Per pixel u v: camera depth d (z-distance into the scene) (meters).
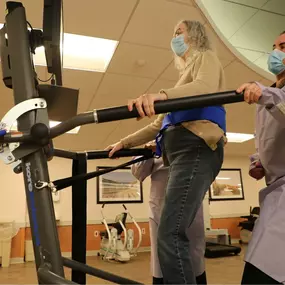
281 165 1.17
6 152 0.76
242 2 2.84
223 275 4.28
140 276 4.37
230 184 8.15
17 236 6.14
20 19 0.87
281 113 0.84
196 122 0.98
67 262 0.81
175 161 1.00
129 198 7.24
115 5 2.29
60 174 6.88
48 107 0.86
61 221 6.52
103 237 6.38
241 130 5.68
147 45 2.84
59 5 0.96
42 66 2.90
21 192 6.51
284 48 1.35
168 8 2.35
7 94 3.63
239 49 3.60
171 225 0.90
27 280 4.30
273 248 1.04
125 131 5.48
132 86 3.70
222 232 7.04
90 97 3.96
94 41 2.88
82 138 5.92
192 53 1.13
